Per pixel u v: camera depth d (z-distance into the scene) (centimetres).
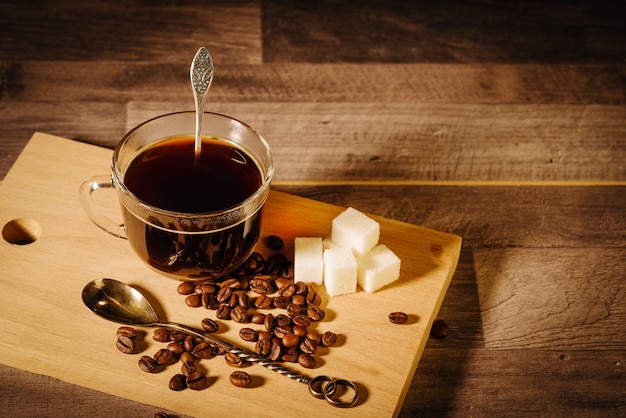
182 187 57
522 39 84
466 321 63
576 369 61
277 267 61
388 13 85
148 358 56
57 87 76
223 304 59
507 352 61
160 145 59
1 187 64
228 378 56
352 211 61
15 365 57
